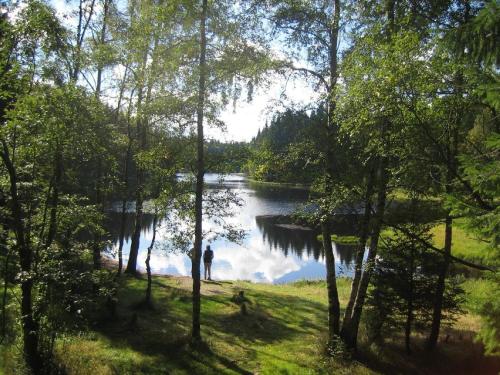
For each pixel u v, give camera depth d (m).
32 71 8.91
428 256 12.84
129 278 19.31
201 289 19.22
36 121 8.84
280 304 18.09
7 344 9.61
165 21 12.15
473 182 6.34
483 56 6.16
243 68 12.16
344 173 12.71
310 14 12.18
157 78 12.69
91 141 10.82
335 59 12.61
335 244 39.38
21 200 9.62
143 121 15.85
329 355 12.25
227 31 11.88
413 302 13.23
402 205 13.48
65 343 10.32
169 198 13.59
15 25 8.45
